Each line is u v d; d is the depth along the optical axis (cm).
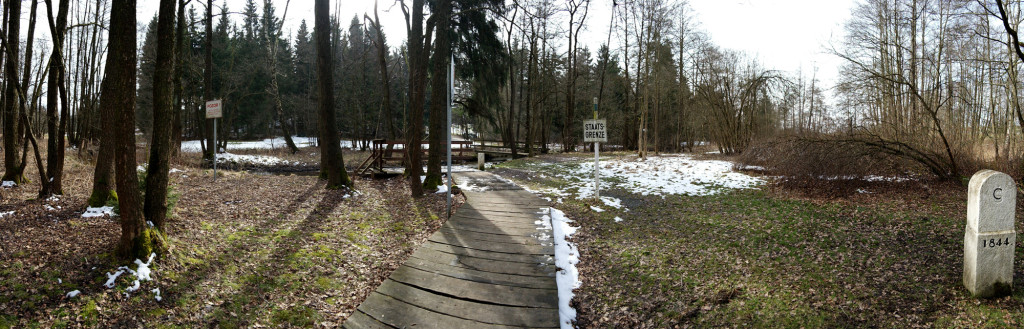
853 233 704
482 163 1733
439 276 559
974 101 1520
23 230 538
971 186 474
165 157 535
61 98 721
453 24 1589
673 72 2811
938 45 1456
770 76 2034
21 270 436
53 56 715
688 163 1698
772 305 492
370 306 479
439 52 1131
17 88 659
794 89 2105
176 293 451
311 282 534
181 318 418
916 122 1270
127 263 465
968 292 477
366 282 553
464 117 4622
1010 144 1296
